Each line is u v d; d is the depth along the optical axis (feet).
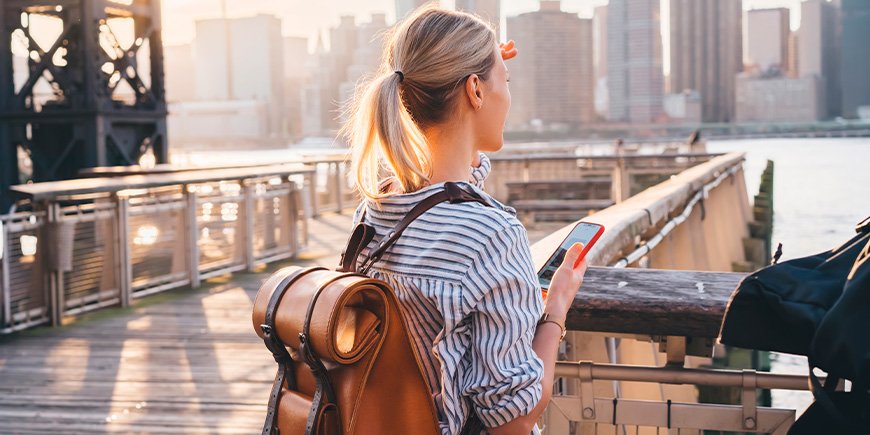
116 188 25.67
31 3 38.70
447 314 4.68
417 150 5.01
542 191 56.44
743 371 6.81
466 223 4.77
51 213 24.18
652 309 6.64
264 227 35.70
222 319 25.18
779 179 149.48
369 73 5.38
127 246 27.14
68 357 20.92
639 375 7.02
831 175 157.48
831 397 4.89
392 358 4.68
